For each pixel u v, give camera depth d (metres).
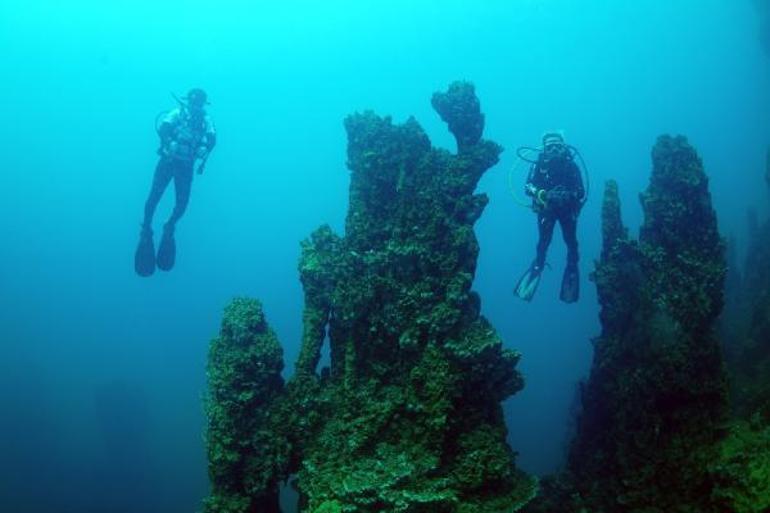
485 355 5.86
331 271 6.72
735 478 5.81
